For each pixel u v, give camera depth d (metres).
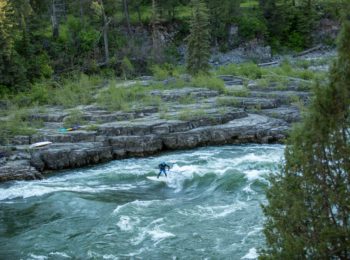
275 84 39.22
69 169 25.78
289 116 32.31
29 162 25.06
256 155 26.42
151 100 36.03
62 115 32.94
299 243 7.88
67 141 27.83
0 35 42.94
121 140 27.78
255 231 15.98
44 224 17.61
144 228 16.73
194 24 46.72
